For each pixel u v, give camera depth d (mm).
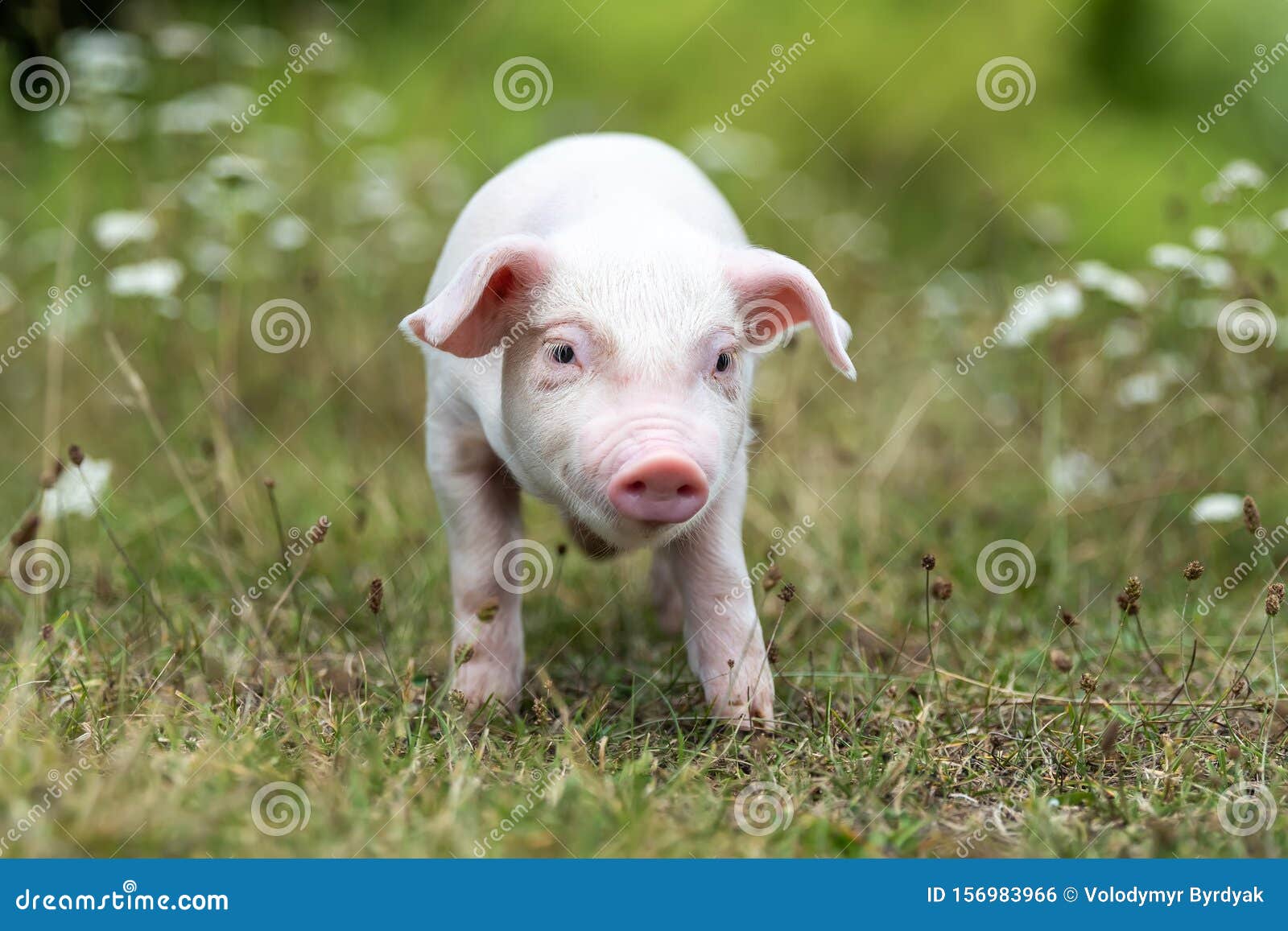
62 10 21406
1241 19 23875
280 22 24109
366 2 25641
